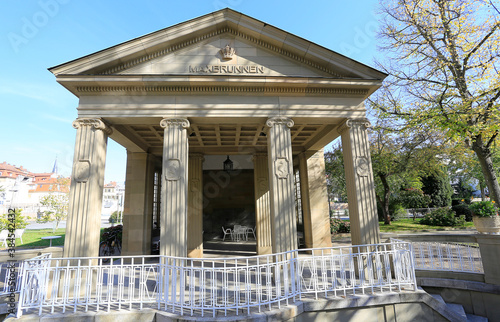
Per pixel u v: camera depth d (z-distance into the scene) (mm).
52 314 4598
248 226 14109
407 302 5262
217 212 14172
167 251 6055
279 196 6625
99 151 6578
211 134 9648
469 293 6082
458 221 16469
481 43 9391
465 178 27203
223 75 6637
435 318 5258
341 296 5191
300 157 11773
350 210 7168
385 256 5633
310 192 10930
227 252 10836
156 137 9484
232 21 7137
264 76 6734
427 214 18172
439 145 13398
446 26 10289
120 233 13117
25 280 4727
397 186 20109
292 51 7234
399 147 14570
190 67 7125
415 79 11203
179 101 6824
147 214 10344
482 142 9742
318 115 7145
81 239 6066
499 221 6062
